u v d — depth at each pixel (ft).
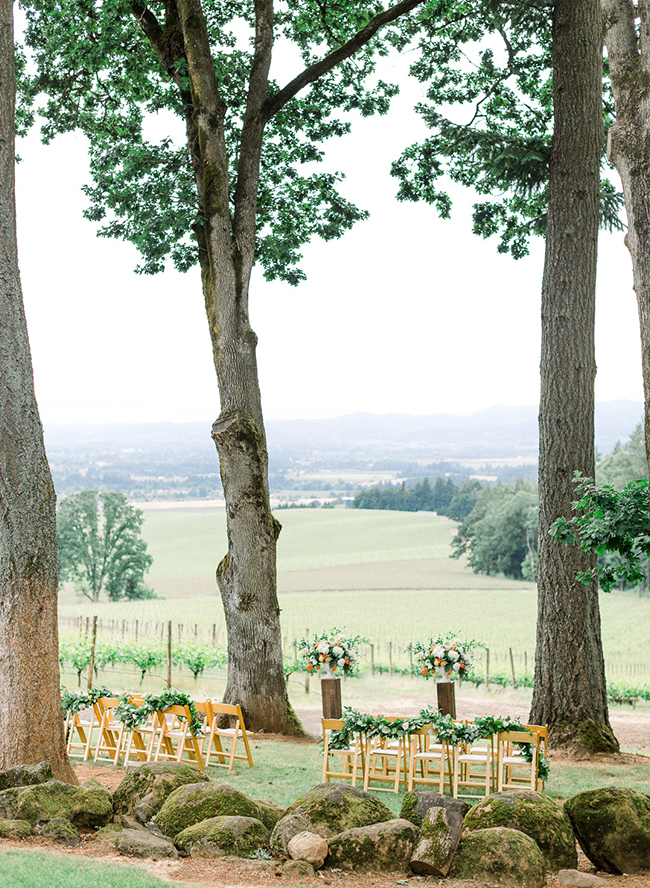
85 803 18.98
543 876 15.80
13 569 24.13
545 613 38.93
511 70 52.80
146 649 74.43
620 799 17.54
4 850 15.88
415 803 18.49
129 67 50.06
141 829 19.20
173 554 383.24
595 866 17.63
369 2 51.01
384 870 16.46
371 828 17.10
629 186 20.29
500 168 43.37
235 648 43.11
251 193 45.50
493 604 195.83
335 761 33.27
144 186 50.39
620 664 114.11
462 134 44.78
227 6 51.24
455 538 323.78
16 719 23.70
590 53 41.32
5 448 24.25
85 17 47.39
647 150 19.92
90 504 228.02
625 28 20.93
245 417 43.47
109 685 65.77
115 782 26.73
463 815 17.94
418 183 55.72
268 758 33.63
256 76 45.73
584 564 38.47
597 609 38.88
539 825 17.07
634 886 15.81
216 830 17.63
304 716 53.06
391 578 274.36
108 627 136.36
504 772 26.73
